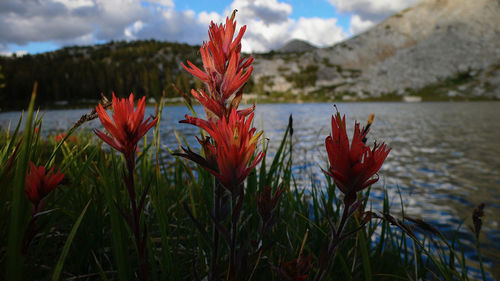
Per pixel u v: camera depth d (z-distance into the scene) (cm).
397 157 1738
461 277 108
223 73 61
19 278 42
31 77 9000
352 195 58
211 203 142
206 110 59
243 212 136
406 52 15062
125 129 61
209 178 144
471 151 1911
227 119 59
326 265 63
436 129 3175
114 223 72
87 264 123
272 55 17650
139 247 67
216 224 59
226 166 54
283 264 65
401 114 5266
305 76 14188
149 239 95
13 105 4028
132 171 65
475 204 892
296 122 3931
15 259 42
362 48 16588
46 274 116
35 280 108
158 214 95
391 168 1439
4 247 95
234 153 53
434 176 1266
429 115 5066
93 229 129
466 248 602
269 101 12019
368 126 60
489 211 838
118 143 63
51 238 127
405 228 97
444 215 791
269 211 73
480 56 12888
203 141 58
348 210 60
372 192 967
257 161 56
